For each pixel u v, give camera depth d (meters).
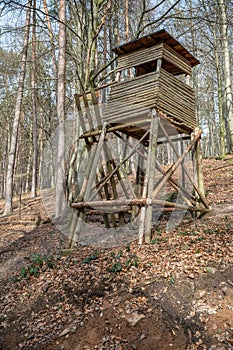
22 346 4.12
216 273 4.64
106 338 3.84
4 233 11.12
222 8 13.45
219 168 14.46
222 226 6.73
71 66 17.66
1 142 31.94
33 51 17.28
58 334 4.13
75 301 4.80
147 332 3.79
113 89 7.72
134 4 15.17
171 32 16.44
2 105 21.67
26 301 5.23
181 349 3.48
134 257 5.71
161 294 4.39
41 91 20.52
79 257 6.53
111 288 4.84
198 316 3.88
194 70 22.20
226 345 3.39
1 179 32.62
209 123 31.72
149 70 8.41
